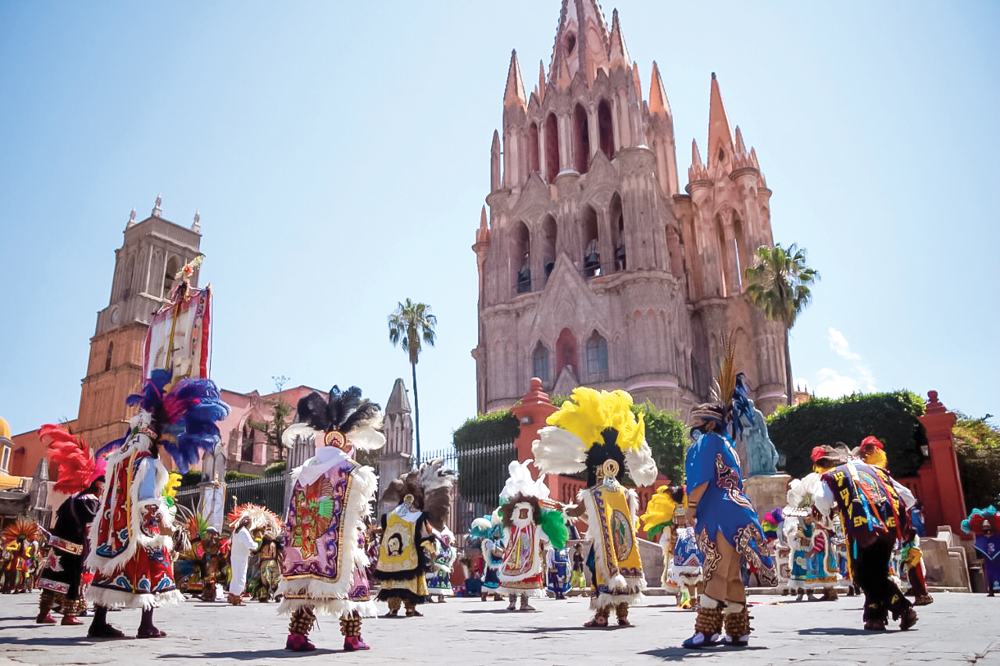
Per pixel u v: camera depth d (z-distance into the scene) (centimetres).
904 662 390
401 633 730
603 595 750
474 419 3322
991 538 1421
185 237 7119
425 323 5416
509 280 5753
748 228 5475
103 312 6881
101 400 6450
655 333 4944
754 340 5278
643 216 5253
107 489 697
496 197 6009
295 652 548
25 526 2333
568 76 6244
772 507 1945
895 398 3058
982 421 3741
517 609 1212
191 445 714
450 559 1573
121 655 518
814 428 3197
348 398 644
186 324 1113
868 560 611
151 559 691
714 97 6025
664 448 3362
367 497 586
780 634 593
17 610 1216
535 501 1141
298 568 563
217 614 1166
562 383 5144
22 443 7756
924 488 2769
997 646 457
